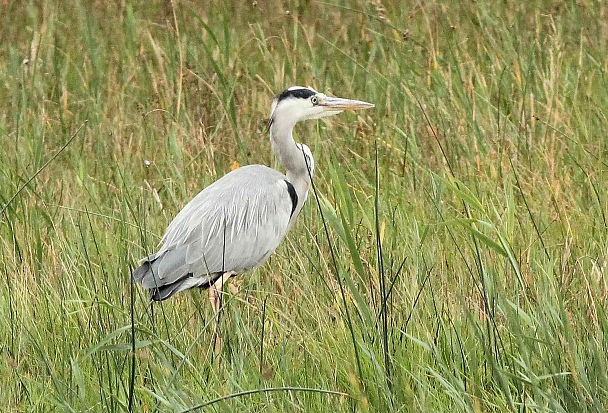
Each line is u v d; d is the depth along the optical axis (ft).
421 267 33.60
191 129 46.62
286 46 52.37
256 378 28.09
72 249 37.11
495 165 42.98
